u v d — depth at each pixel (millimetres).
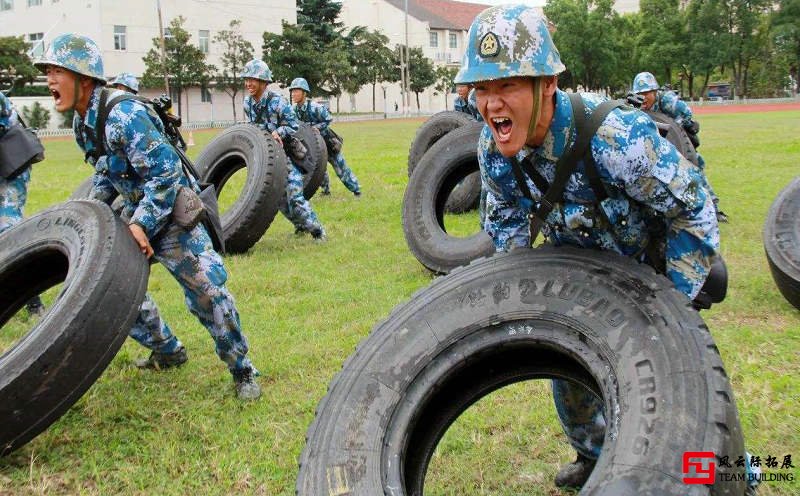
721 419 2211
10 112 6145
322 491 2666
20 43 44281
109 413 4469
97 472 3840
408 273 7445
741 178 12328
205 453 4008
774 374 4508
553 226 2939
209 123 50062
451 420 3102
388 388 2906
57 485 3773
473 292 2988
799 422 3922
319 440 2818
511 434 4039
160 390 4812
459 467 3764
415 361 2934
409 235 7406
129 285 3986
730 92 68312
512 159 2754
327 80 53531
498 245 3205
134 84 8273
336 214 11008
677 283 2766
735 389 4336
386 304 6426
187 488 3699
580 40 56344
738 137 20703
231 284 7219
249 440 4105
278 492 3611
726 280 2908
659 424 2275
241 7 53719
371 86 70750
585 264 2809
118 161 4324
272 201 8445
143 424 4320
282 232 10008
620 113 2578
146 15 49031
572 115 2570
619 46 58219
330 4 59969
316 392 4672
